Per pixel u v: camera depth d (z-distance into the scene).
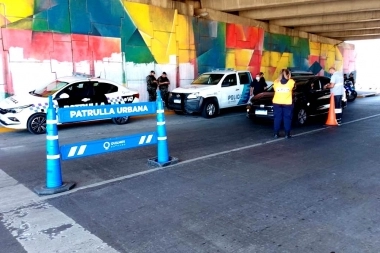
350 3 16.84
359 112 14.07
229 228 3.56
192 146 7.62
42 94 9.89
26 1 11.19
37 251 3.13
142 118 12.71
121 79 14.03
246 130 9.80
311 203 4.22
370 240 3.26
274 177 5.31
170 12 15.50
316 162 6.19
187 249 3.14
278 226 3.59
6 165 6.23
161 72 15.49
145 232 3.49
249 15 19.66
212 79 13.49
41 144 8.12
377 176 5.31
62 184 4.90
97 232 3.51
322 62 27.61
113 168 5.89
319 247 3.14
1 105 9.39
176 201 4.34
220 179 5.23
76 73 11.87
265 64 21.59
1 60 10.84
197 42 16.92
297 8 18.22
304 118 10.62
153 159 6.21
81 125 10.94
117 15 13.61
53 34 11.91
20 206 4.25
